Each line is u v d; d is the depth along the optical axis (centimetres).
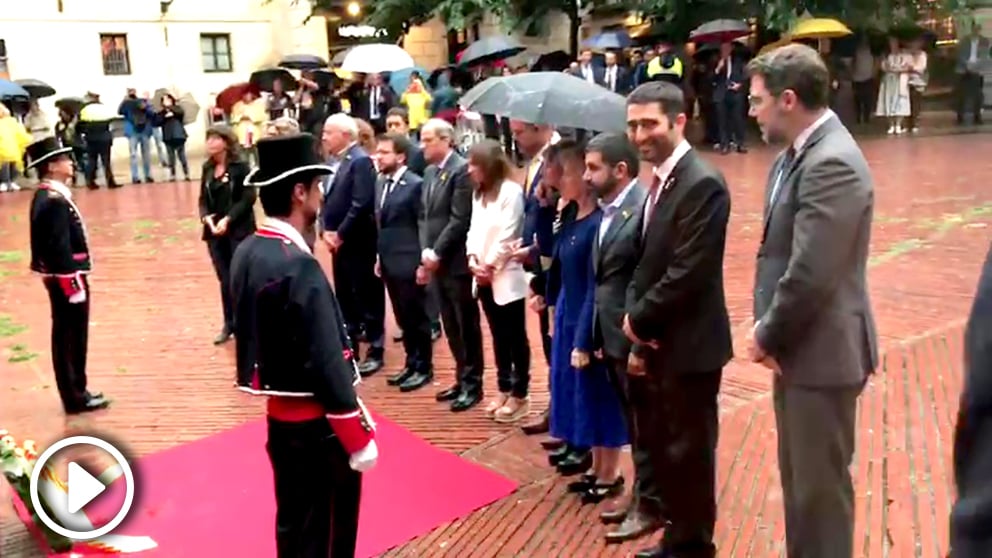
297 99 1825
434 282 534
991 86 2030
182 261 989
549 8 2158
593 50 1872
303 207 283
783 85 270
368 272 598
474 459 457
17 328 737
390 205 554
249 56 2419
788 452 293
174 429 513
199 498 421
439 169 523
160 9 2297
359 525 388
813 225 261
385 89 1608
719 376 324
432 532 383
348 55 1555
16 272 954
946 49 2152
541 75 445
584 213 390
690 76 1788
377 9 2208
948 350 567
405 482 430
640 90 312
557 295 426
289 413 287
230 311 677
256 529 391
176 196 1570
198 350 668
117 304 809
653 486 363
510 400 508
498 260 478
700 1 1944
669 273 306
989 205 1020
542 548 366
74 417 535
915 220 958
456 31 2159
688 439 323
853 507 289
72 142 1723
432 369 585
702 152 1659
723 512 388
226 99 1925
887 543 355
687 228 304
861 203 260
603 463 407
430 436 488
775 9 1844
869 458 429
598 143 355
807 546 288
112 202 1507
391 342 678
